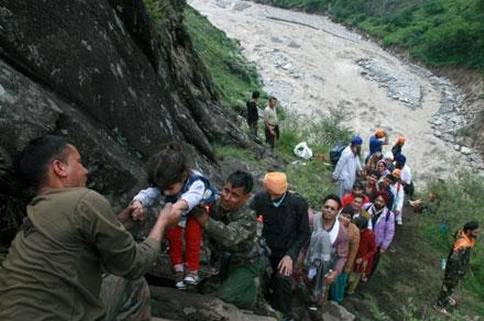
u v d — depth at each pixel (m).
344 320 7.28
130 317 3.59
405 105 33.75
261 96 28.03
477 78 36.12
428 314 9.31
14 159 3.88
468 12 43.22
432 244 12.18
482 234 12.84
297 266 6.48
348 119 30.73
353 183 10.34
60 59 4.71
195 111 10.95
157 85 6.75
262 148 13.22
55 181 2.71
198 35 31.09
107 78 5.32
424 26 45.91
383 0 53.47
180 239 4.50
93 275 2.61
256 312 5.25
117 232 2.60
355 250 7.65
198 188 3.84
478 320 9.87
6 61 4.25
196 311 4.61
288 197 5.66
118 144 5.32
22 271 2.44
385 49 46.28
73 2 5.02
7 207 4.12
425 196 14.59
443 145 28.72
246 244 4.57
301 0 62.03
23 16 4.37
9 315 2.38
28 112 4.05
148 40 6.73
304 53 42.53
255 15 56.41
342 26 54.69
